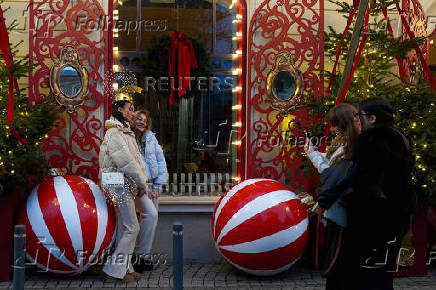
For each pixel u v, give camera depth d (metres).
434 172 5.16
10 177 4.83
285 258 4.93
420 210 5.31
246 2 6.29
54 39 5.89
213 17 6.37
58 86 5.85
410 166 3.56
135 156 4.94
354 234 3.47
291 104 6.12
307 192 5.82
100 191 5.05
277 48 6.16
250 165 6.14
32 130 5.21
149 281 5.07
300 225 4.96
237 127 6.34
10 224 4.95
